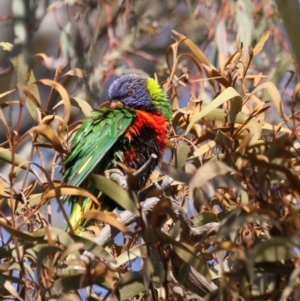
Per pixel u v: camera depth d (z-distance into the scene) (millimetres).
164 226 7605
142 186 9156
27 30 10844
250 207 6066
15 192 7512
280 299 5891
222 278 6363
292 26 7797
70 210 9500
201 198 7762
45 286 6398
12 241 7262
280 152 6352
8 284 6684
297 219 5852
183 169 7965
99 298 6594
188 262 6340
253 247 5848
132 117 9391
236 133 7719
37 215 7656
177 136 9031
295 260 6066
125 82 10055
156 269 6375
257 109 7812
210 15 12688
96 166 9273
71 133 9312
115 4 13195
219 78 8266
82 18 12328
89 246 6355
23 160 7520
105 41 13602
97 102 11945
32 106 7945
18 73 8297
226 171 5918
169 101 10508
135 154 9375
